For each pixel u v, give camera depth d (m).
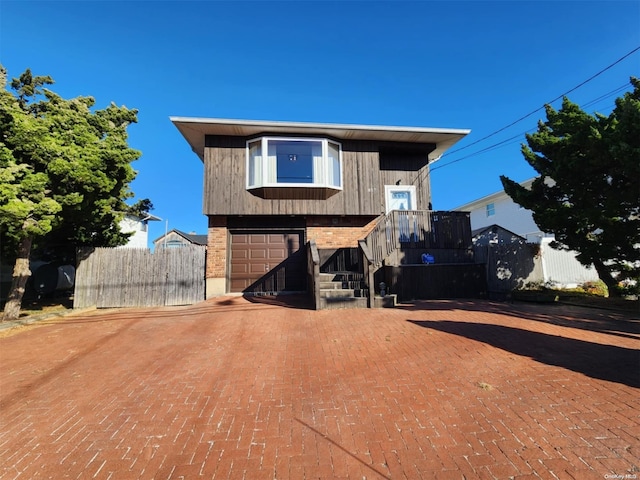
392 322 6.28
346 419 2.95
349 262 10.38
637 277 8.09
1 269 11.69
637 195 6.85
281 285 11.21
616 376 3.58
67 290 14.38
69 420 3.12
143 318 7.88
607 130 6.99
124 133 9.89
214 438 2.73
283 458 2.43
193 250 10.16
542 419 2.77
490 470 2.20
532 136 9.16
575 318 6.60
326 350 4.90
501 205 21.61
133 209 13.95
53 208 7.57
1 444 2.74
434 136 11.63
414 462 2.32
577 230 8.52
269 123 10.56
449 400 3.19
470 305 8.16
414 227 9.84
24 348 5.64
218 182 10.88
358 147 11.88
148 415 3.17
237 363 4.53
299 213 11.12
